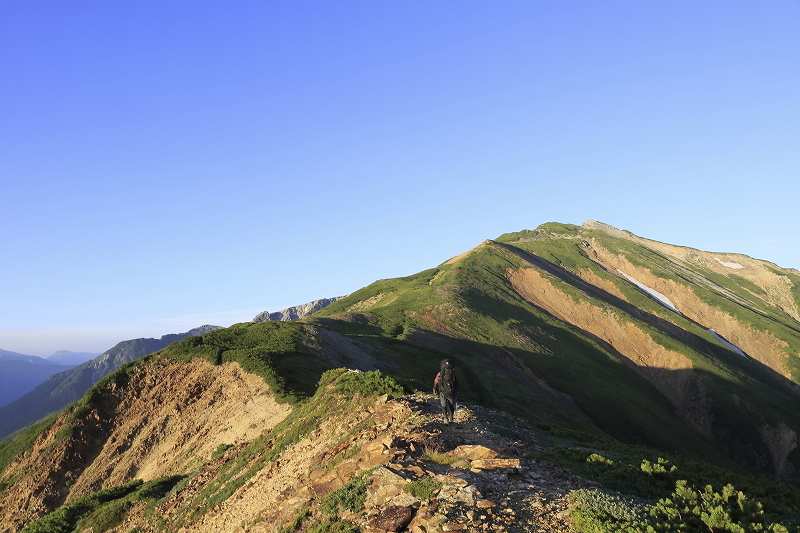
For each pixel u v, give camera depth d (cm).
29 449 4572
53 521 2739
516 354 10694
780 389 13188
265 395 4353
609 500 1129
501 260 17462
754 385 12162
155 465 4084
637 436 8838
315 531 1210
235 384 4706
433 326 11000
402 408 1944
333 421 2128
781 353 15150
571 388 9806
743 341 15975
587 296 15412
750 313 16900
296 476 1778
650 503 1238
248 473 2145
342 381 2489
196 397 4700
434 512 1072
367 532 1074
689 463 2097
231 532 1642
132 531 2342
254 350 5253
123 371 5094
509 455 1493
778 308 19862
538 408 7275
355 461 1496
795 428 10200
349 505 1230
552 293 15662
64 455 4350
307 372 5069
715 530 1077
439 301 12544
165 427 4462
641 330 13762
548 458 1530
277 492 1761
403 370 6981
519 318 12912
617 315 14412
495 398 7000
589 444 2306
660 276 19250
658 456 2155
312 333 6625
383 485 1259
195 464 3712
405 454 1452
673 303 18075
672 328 15262
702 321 17012
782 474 9462
